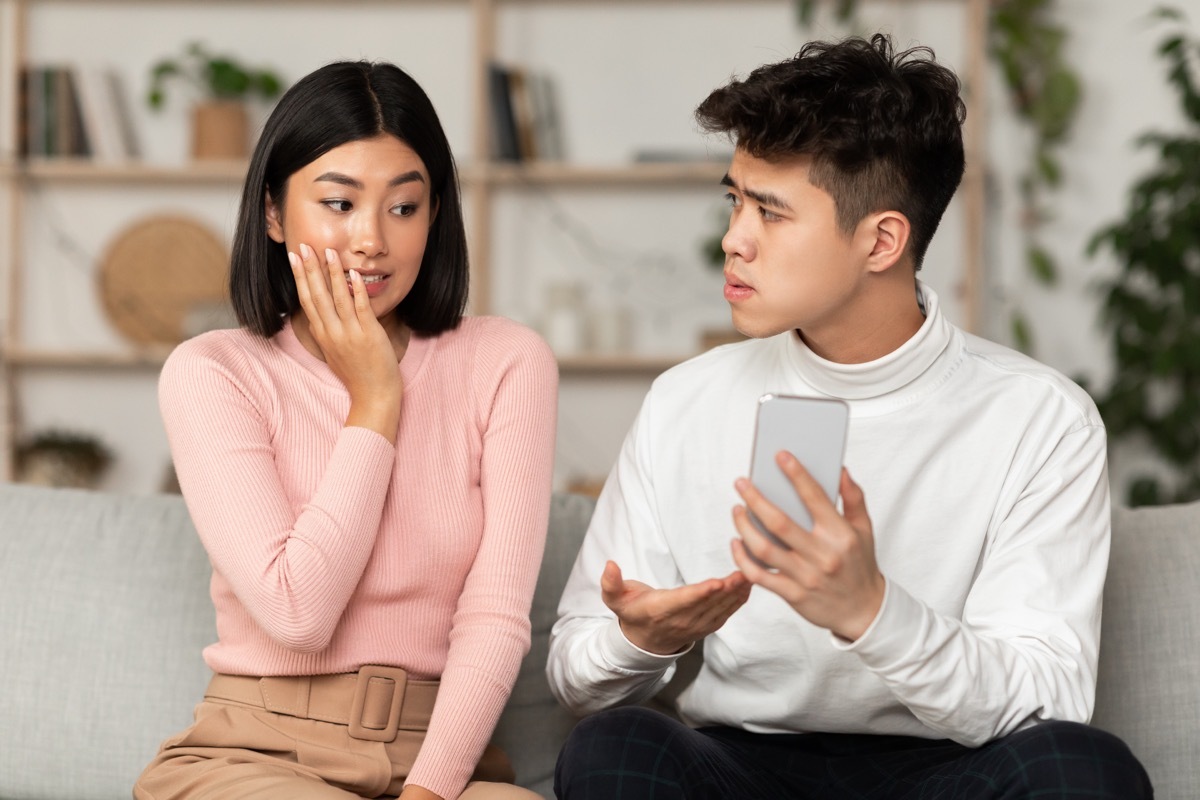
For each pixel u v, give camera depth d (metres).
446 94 4.21
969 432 1.44
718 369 1.55
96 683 1.69
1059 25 3.94
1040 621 1.32
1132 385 3.63
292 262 1.49
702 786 1.25
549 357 1.61
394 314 1.61
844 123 1.30
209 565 1.74
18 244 4.20
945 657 1.18
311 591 1.38
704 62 4.14
